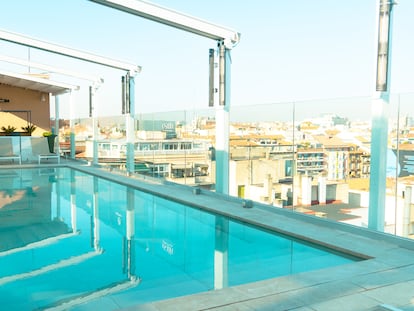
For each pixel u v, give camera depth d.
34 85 19.97
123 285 4.36
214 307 3.38
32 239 6.25
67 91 19.39
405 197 5.36
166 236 6.40
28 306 3.83
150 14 7.98
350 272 4.32
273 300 3.54
